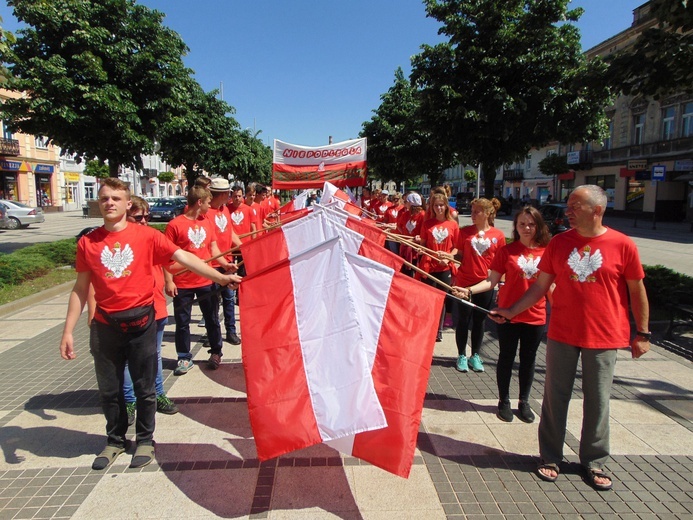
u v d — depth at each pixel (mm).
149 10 11805
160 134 12289
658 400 4512
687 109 30047
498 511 2971
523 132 9336
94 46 10781
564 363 3240
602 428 3223
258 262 4523
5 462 3479
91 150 11492
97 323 3299
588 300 3129
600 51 34125
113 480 3258
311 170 10117
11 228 25109
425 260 5938
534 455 3609
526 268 4016
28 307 8180
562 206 19484
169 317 7414
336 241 3340
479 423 4098
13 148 35969
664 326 6578
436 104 9555
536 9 8859
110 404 3428
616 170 36188
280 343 3178
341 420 2943
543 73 9016
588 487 3227
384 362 3115
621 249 3100
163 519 2871
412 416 2979
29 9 10203
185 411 4273
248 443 3740
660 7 6305
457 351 5926
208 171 24250
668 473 3391
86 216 35000
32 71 10180
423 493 3139
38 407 4363
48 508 2967
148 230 3391
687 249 17188
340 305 3209
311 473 3354
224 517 2891
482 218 5035
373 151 21422
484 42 9359
